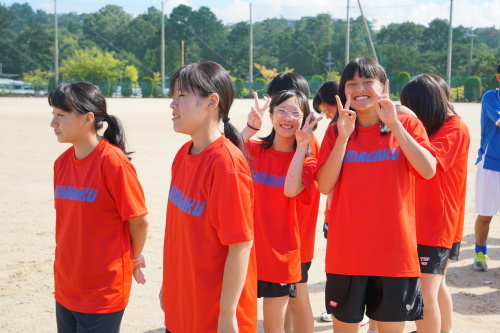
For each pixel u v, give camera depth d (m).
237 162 2.56
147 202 8.50
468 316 4.68
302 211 3.88
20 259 5.97
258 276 3.67
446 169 3.74
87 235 3.11
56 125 3.14
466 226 7.48
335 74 67.88
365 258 3.24
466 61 88.12
